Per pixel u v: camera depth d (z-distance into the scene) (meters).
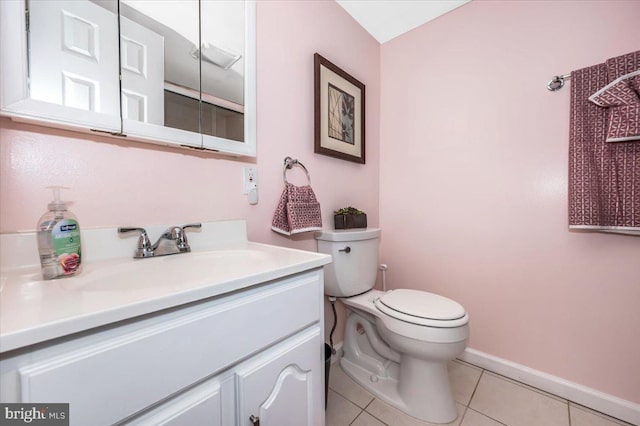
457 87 1.54
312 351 0.75
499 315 1.42
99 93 0.71
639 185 1.02
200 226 0.93
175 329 0.47
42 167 0.65
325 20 1.44
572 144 1.14
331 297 1.41
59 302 0.42
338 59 1.52
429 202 1.66
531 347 1.33
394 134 1.82
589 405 1.17
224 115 0.98
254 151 1.06
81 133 0.70
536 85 1.29
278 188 1.22
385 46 1.86
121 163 0.77
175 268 0.76
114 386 0.40
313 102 1.38
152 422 0.44
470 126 1.50
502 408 1.18
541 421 1.11
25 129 0.62
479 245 1.48
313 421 0.75
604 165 1.08
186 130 0.88
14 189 0.61
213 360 0.52
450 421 1.10
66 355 0.36
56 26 0.64
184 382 0.48
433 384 1.13
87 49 0.69
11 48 0.57
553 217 1.26
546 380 1.28
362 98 1.68
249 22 1.04
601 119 1.08
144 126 0.77
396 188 1.81
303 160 1.33
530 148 1.31
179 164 0.90
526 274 1.34
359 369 1.42
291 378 0.68
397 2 1.50
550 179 1.26
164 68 0.84
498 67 1.40
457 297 1.56
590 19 1.16
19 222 0.62
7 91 0.56
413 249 1.73
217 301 0.53
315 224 1.24
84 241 0.69
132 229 0.76
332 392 1.29
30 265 0.61
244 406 0.57
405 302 1.20
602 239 1.15
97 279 0.60
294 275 0.71
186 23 0.89
